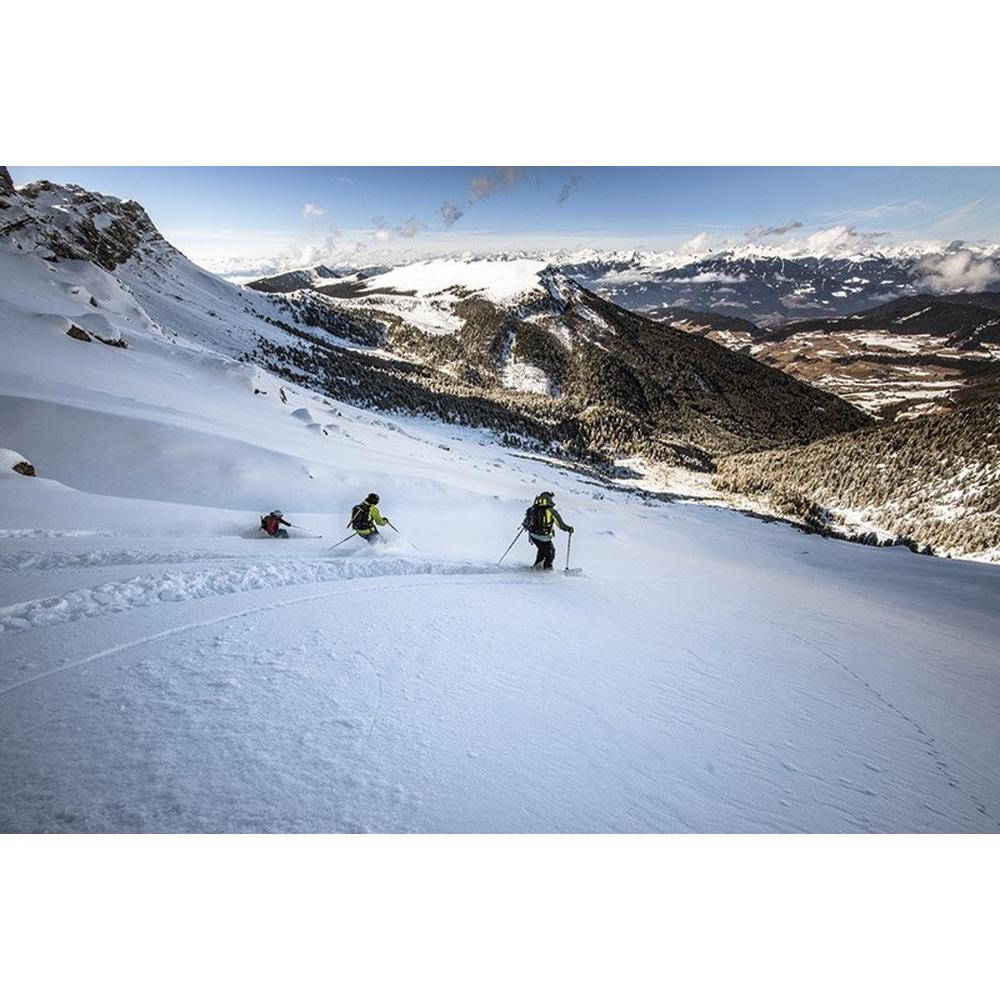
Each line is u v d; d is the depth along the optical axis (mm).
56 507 10938
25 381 18656
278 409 32031
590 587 10656
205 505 15562
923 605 20297
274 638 5336
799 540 45125
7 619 5215
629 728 4820
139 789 3182
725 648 8023
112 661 4574
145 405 20359
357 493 18906
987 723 7000
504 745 4133
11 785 3127
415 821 3258
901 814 4398
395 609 6723
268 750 3637
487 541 17562
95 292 46469
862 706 6680
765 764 4719
